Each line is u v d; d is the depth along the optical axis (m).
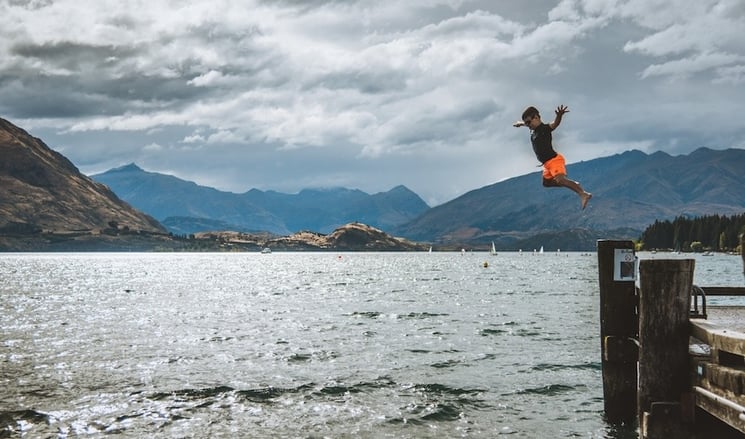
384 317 41.81
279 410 18.06
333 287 79.12
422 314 43.50
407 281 93.44
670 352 10.16
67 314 45.44
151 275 121.62
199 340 31.41
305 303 54.34
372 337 32.09
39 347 29.27
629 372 14.31
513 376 22.25
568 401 18.88
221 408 18.28
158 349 28.56
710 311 13.85
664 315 10.17
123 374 22.91
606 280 13.77
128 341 31.16
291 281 95.75
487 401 18.94
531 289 71.69
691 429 9.94
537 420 16.97
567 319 39.62
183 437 15.69
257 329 35.81
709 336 9.38
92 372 23.28
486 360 25.25
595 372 22.88
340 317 42.09
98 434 15.93
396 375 22.53
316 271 140.62
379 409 18.12
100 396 19.61
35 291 73.31
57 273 132.00
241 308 49.78
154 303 55.44
